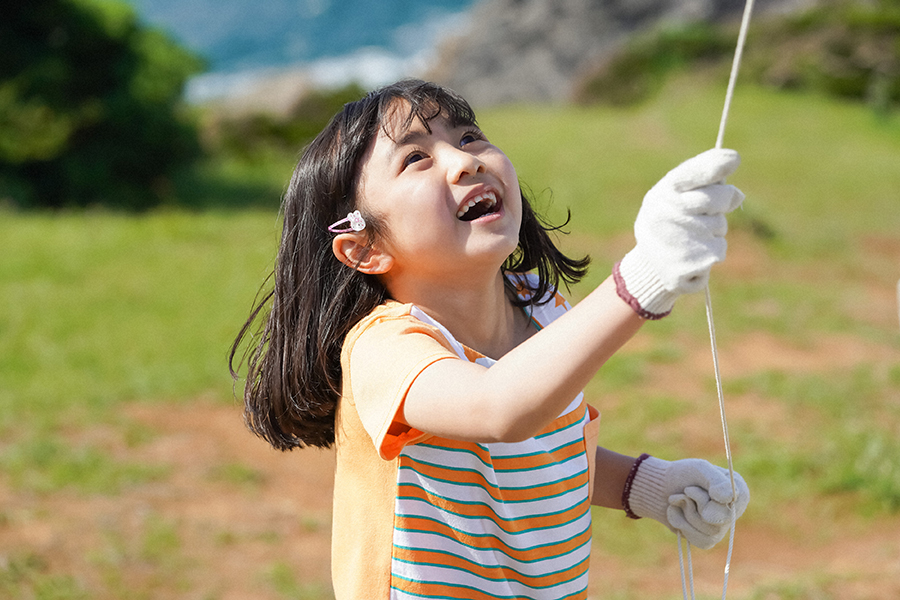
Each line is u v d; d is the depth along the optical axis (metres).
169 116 11.61
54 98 10.75
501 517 1.34
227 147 15.89
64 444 4.82
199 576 3.73
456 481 1.33
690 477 1.56
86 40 10.90
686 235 1.07
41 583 3.56
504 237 1.32
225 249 8.84
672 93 20.42
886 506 4.32
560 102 27.09
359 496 1.38
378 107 1.38
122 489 4.43
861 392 5.76
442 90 1.40
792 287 8.12
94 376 5.73
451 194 1.31
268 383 1.47
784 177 12.78
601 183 11.73
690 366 6.27
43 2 10.63
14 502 4.23
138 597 3.55
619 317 1.10
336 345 1.40
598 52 28.36
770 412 5.48
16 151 10.47
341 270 1.41
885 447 4.85
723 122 1.13
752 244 9.27
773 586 3.52
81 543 3.90
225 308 7.08
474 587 1.33
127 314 6.89
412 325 1.30
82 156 11.19
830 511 4.36
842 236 10.02
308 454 5.01
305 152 1.46
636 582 3.79
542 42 29.08
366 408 1.26
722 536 1.56
